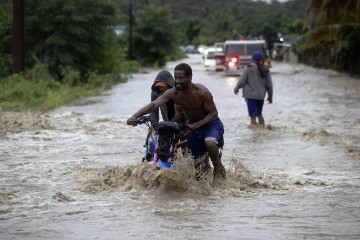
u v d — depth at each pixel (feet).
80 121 118.62
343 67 351.46
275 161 77.92
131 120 61.00
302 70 378.53
